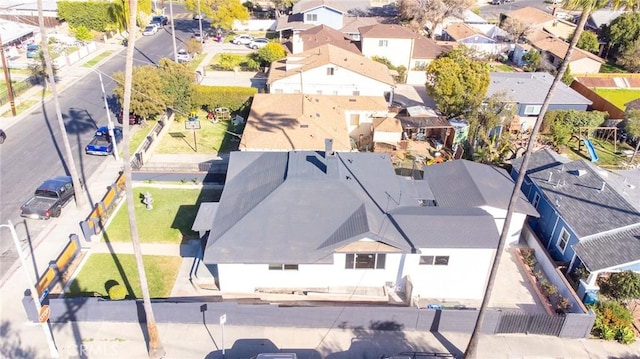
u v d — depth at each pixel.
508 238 32.91
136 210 35.12
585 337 25.78
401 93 61.34
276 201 28.02
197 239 32.28
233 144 46.12
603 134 50.59
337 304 27.25
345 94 53.41
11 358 23.02
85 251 30.36
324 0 80.06
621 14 76.88
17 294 26.62
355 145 46.53
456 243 26.64
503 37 81.25
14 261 29.00
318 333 25.48
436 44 69.94
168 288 27.83
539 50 75.25
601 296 28.41
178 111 49.66
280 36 78.31
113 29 75.19
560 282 28.83
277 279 27.45
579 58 69.94
